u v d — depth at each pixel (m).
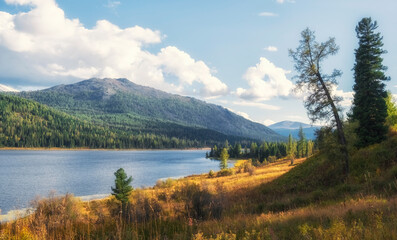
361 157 23.80
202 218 8.84
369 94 28.33
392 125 31.84
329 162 25.11
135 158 167.50
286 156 135.12
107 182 67.94
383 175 17.50
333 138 21.72
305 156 114.62
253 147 176.12
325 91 21.44
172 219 7.24
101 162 130.88
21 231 5.20
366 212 6.59
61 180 71.06
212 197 10.31
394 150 22.36
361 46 30.03
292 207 14.57
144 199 8.49
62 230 5.80
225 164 86.81
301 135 116.25
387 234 4.07
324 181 22.88
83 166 109.62
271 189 25.00
